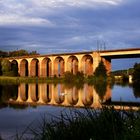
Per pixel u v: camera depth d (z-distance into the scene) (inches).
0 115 1635.1
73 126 451.8
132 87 4220.0
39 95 3329.2
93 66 6707.7
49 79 6717.5
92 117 469.1
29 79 6574.8
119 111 480.7
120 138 392.8
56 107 2014.0
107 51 6545.3
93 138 406.0
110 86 4633.4
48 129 456.8
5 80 6314.0
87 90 3882.9
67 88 4357.8
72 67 7332.7
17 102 2459.4
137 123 417.1
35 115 1600.6
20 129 1190.3
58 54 7327.8
